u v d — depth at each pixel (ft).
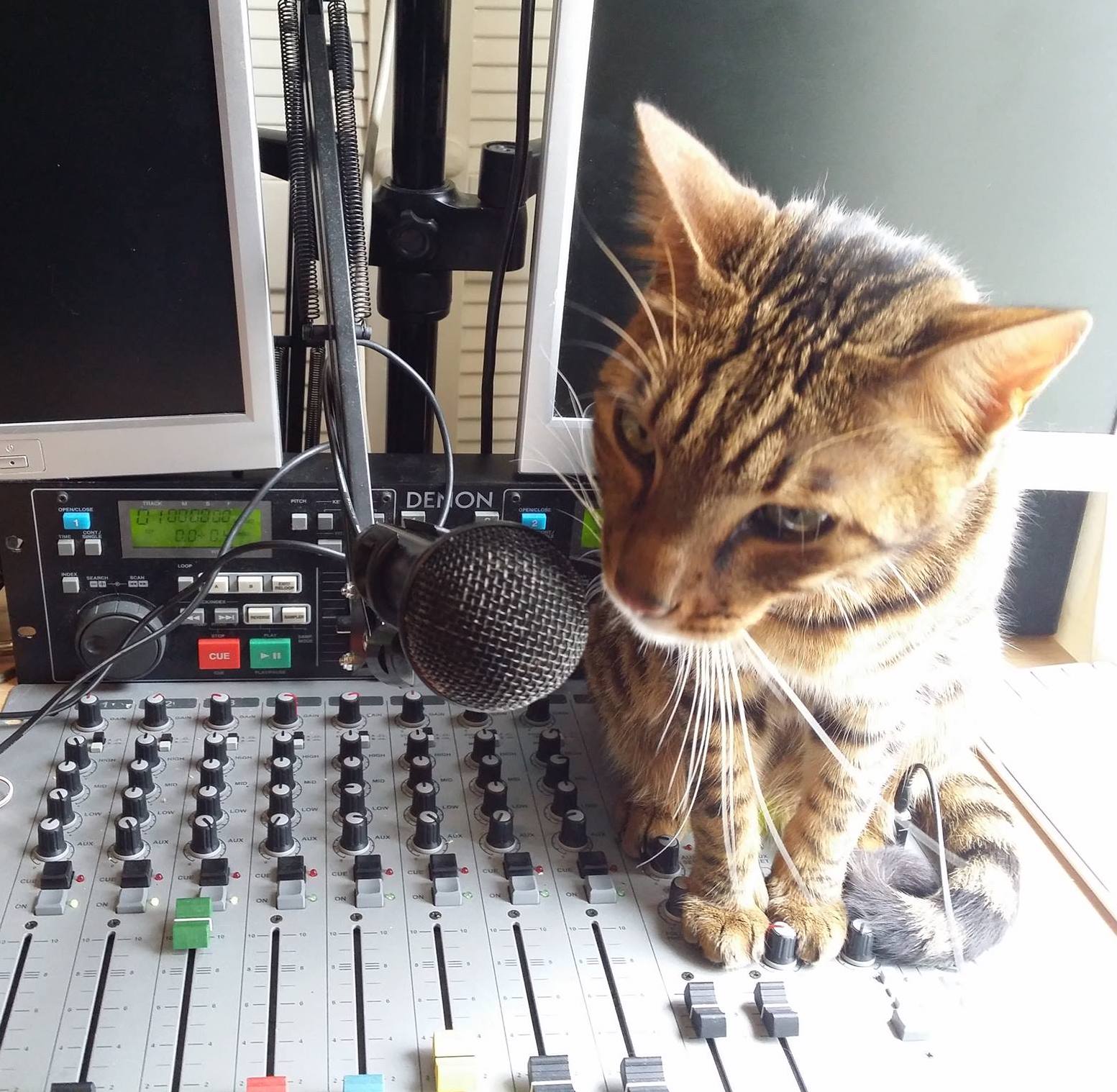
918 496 1.43
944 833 1.89
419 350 2.34
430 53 2.08
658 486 1.51
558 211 1.85
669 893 1.76
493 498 2.05
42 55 1.63
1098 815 1.97
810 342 1.44
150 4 1.63
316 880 1.72
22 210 1.72
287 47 1.88
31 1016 1.48
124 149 1.72
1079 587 2.47
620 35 1.78
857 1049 1.53
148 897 1.66
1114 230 1.97
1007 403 1.36
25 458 1.87
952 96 1.86
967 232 1.96
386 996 1.54
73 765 1.84
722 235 1.56
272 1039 1.48
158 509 1.97
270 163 2.11
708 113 1.84
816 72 1.83
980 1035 1.56
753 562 1.48
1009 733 2.16
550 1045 1.49
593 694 2.05
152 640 1.95
